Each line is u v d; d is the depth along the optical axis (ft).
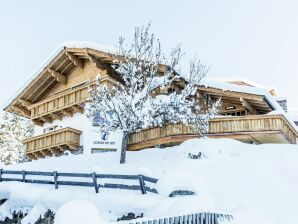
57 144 75.56
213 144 56.59
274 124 59.11
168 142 65.00
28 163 67.62
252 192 39.58
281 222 33.01
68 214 16.39
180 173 34.86
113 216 38.93
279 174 42.65
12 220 45.44
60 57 79.77
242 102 67.77
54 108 81.97
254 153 50.24
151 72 58.29
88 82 74.49
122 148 58.34
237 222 27.76
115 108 57.00
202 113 61.77
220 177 44.24
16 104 94.43
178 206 25.40
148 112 56.39
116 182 47.09
